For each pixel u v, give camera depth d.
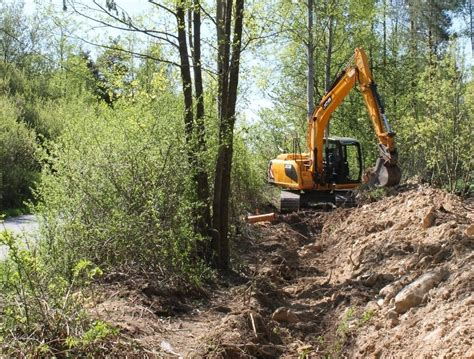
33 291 5.64
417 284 6.64
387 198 13.32
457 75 16.55
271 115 24.20
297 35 20.41
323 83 26.22
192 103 9.87
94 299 7.11
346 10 23.17
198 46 9.80
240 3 9.77
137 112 9.94
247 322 6.97
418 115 23.70
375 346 6.03
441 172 17.36
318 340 7.03
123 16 9.38
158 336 6.45
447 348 4.93
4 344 5.19
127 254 8.47
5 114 24.00
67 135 9.84
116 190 8.94
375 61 28.11
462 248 7.23
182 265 8.59
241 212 14.35
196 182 9.78
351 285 8.30
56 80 29.92
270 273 9.89
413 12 35.72
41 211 8.32
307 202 16.77
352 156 19.36
